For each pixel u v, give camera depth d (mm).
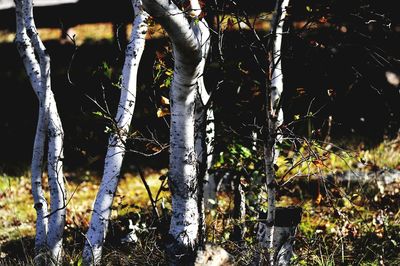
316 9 5480
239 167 6973
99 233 6629
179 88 5453
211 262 5777
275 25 5426
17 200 11773
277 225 6312
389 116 13586
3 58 24391
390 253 7488
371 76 13414
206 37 6090
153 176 12531
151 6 4637
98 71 6902
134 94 6848
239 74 6730
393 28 12625
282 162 11414
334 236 7887
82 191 12242
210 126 7195
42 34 25797
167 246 5848
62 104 16719
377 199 9586
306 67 7145
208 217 8016
